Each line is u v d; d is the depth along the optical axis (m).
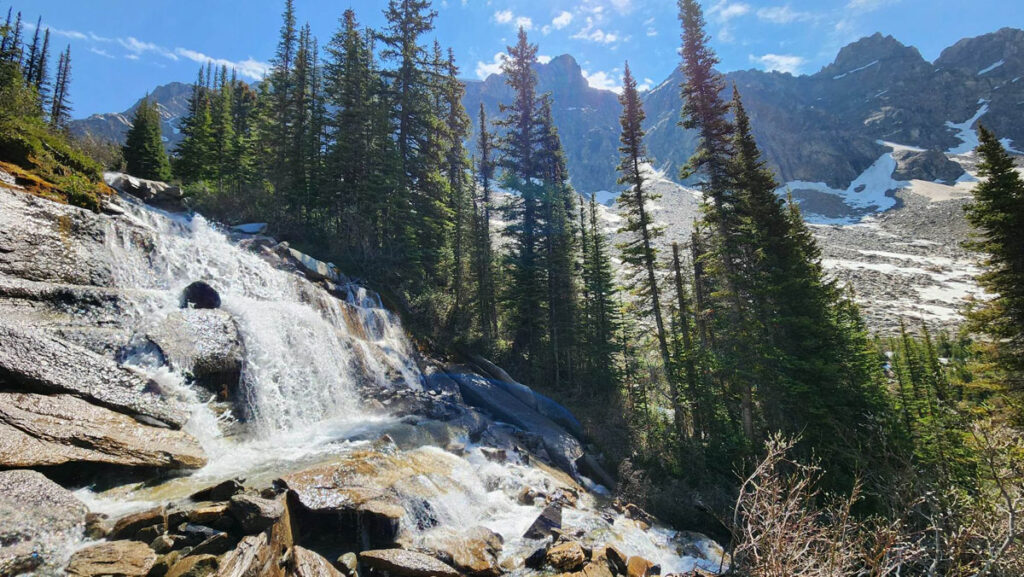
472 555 7.89
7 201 10.73
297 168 31.00
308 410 13.08
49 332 8.43
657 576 9.45
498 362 26.83
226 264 16.59
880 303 81.69
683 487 16.64
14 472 5.66
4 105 18.06
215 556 5.47
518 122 33.81
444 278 32.44
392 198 27.77
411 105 31.25
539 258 30.34
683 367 23.62
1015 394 17.14
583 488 15.03
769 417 20.06
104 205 15.70
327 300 18.78
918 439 18.39
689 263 27.94
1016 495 5.06
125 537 5.62
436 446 13.16
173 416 8.91
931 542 5.89
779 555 5.05
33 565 4.71
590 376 28.84
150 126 40.62
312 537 7.23
